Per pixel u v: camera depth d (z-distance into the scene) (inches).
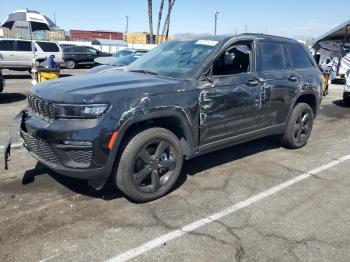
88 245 121.8
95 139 132.5
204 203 154.3
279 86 204.1
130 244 123.1
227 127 178.5
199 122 163.6
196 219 140.7
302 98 235.0
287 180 181.9
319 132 289.0
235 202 155.9
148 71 178.2
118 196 158.6
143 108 141.9
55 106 135.6
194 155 167.6
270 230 133.9
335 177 187.5
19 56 722.2
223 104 171.9
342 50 730.2
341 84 728.3
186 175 185.3
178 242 125.0
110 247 121.1
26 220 136.6
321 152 230.5
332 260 116.9
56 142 135.4
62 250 118.7
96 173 137.3
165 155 157.5
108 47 1437.0
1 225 132.6
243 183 176.6
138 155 145.6
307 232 133.0
